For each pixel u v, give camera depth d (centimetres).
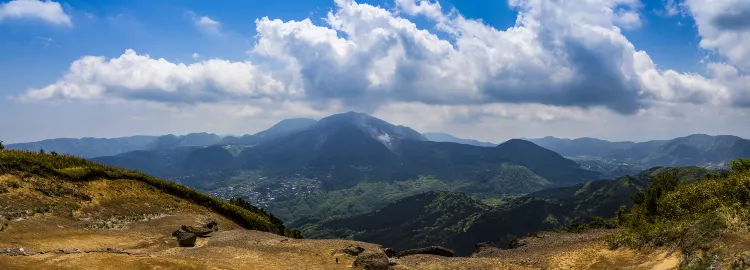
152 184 5588
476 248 6050
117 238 3381
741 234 2233
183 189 5847
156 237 3612
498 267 3075
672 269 2333
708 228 2436
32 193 3891
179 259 2622
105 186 4834
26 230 3089
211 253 3131
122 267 2217
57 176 4500
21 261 2077
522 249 4309
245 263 2894
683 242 2508
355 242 3731
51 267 2062
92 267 2147
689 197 3572
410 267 3128
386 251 3616
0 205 3406
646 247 2870
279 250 3375
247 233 4088
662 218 3566
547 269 2992
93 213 4034
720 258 2092
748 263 1922
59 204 3906
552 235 5350
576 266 2942
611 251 3131
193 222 4444
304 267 2920
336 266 2978
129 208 4497
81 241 3077
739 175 3366
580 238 4322
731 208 2686
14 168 4212
